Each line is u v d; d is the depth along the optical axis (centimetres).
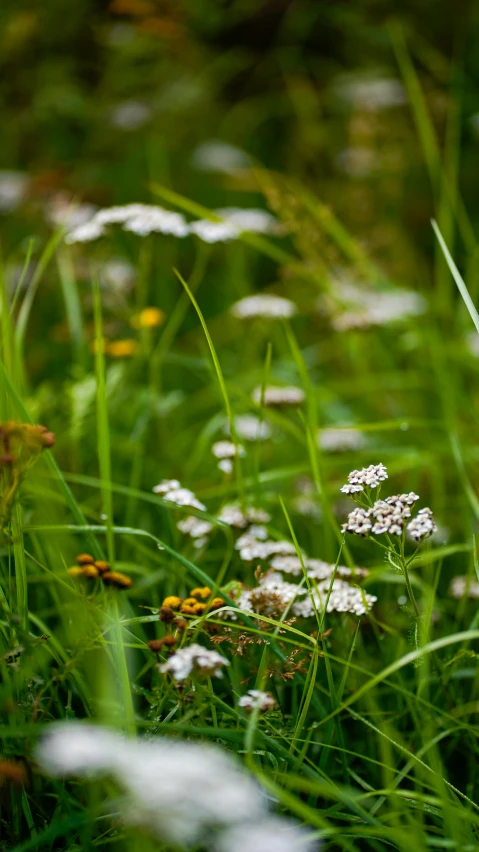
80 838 129
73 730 119
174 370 230
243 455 158
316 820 122
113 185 299
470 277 229
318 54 386
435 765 133
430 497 179
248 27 361
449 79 304
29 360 219
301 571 144
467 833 130
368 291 224
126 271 221
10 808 133
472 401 200
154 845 125
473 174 302
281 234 204
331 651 146
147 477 172
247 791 116
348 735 144
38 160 304
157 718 131
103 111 306
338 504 168
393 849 135
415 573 161
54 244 159
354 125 296
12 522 137
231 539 147
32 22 303
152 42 320
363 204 279
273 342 242
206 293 278
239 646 136
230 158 296
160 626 145
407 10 349
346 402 221
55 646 137
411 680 146
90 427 170
